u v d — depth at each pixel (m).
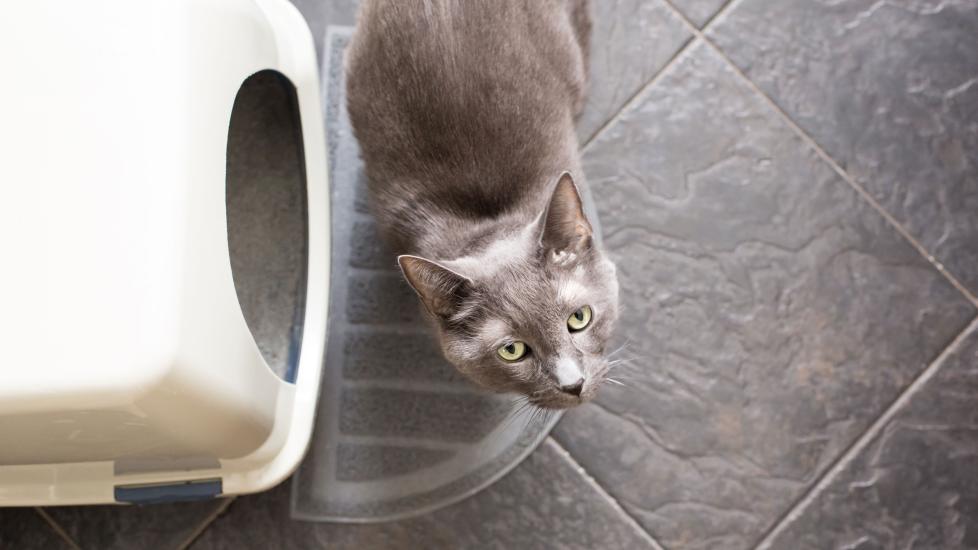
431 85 1.17
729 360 1.52
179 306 0.99
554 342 1.03
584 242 1.06
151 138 1.01
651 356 1.52
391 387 1.50
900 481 1.49
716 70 1.60
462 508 1.47
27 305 0.96
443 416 1.49
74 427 1.05
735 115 1.59
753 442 1.50
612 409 1.50
